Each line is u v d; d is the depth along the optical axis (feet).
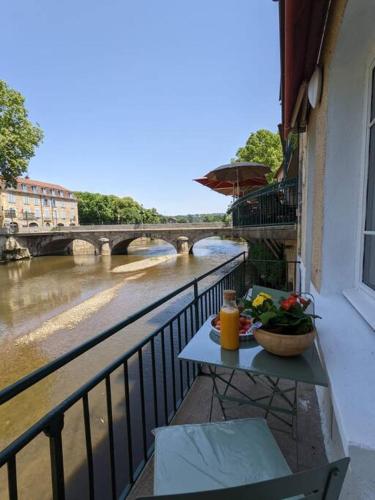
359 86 5.84
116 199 202.59
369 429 3.01
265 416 6.27
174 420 6.78
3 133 80.43
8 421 20.29
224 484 3.46
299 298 4.99
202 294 9.66
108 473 13.41
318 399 7.02
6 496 13.42
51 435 3.29
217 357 4.77
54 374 25.38
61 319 40.91
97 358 27.68
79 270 80.12
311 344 4.56
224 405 7.19
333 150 6.13
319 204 6.93
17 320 41.45
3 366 28.63
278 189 21.50
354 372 3.91
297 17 5.21
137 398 18.44
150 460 5.84
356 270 6.22
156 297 49.90
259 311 4.88
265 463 3.72
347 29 4.93
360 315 5.39
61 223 174.70
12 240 99.96
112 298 50.75
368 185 5.80
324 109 6.34
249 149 74.18
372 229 5.68
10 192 138.82
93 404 19.19
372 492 2.85
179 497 2.03
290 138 19.07
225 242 169.37
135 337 31.50
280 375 4.21
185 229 101.30
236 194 40.96
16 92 83.20
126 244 119.24
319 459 5.45
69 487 12.91
